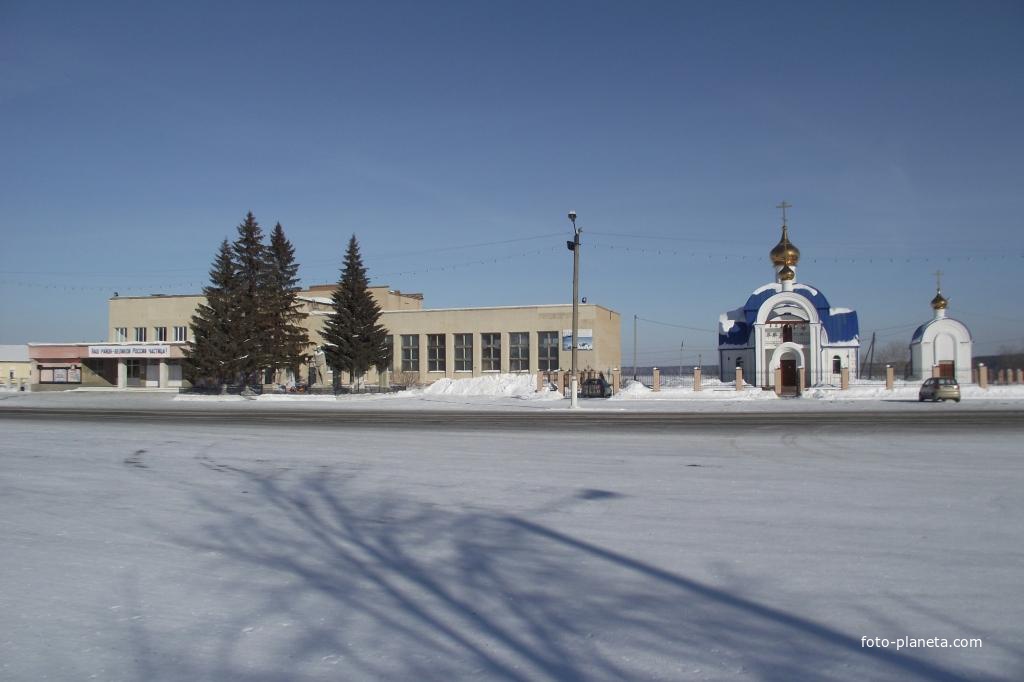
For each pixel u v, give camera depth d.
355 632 5.57
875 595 6.25
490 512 9.88
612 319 69.06
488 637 5.45
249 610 6.07
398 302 76.50
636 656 5.07
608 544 8.06
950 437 19.14
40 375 69.38
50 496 11.43
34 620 5.88
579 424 25.12
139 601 6.32
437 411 35.41
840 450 16.47
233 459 15.97
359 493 11.50
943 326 57.91
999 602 6.05
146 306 69.50
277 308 56.94
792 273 59.62
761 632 5.47
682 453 16.19
